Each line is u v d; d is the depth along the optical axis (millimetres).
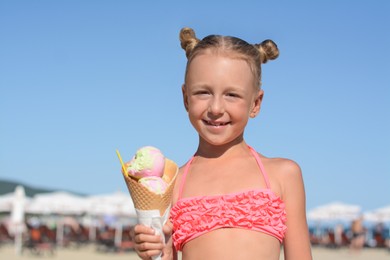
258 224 2779
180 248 2920
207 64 2889
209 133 2922
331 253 29703
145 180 2666
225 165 3002
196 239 2824
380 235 34156
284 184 2947
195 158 3129
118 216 31031
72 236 32656
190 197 2918
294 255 2918
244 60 2918
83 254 27109
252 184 2896
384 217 37312
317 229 38625
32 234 26328
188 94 2979
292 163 3016
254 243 2762
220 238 2779
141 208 2672
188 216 2854
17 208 31828
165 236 2744
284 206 2918
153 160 2689
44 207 34125
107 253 28047
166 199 2678
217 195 2865
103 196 34438
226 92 2885
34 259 23406
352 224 30641
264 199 2824
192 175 3035
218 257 2760
